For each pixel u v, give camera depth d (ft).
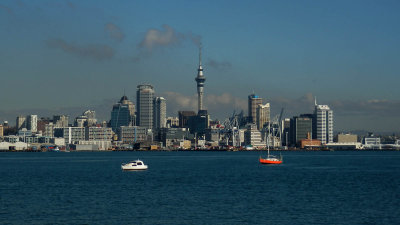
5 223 378.32
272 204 467.93
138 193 558.97
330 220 389.39
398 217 401.49
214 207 450.30
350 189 596.29
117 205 463.01
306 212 424.46
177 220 388.98
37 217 402.11
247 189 598.34
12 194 554.46
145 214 414.41
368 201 490.08
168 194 547.90
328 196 528.63
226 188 610.65
